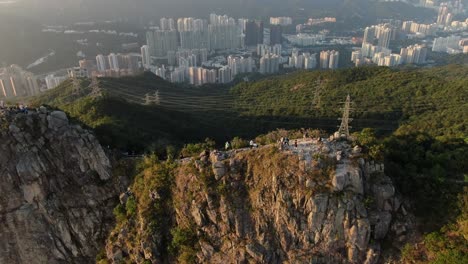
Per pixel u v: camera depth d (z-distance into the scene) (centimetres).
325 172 6669
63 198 7881
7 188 7456
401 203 6788
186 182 7519
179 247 7312
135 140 9412
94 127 9200
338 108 14188
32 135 7750
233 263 6931
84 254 7956
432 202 6862
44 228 7725
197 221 7312
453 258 6075
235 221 7044
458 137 8512
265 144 8000
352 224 6462
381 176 6750
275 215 6850
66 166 7988
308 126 13662
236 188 7181
